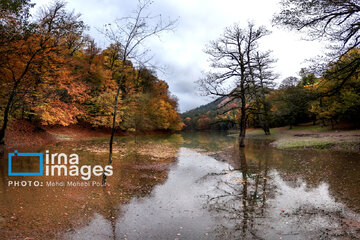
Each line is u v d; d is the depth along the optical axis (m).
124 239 3.88
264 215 4.92
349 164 9.30
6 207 4.76
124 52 7.27
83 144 19.00
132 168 10.05
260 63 17.20
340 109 23.34
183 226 4.44
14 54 11.20
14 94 11.98
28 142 15.77
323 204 5.37
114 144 20.70
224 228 4.34
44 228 4.05
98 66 28.52
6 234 3.67
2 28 9.72
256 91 18.11
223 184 7.60
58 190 6.30
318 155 12.15
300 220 4.59
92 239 3.81
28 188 6.22
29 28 10.54
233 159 12.69
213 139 31.95
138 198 6.13
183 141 27.62
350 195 5.79
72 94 16.19
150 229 4.29
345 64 8.77
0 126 13.95
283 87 22.42
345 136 18.33
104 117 26.00
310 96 10.55
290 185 7.14
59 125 27.22
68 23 11.76
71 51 23.12
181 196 6.36
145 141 26.22
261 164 10.84
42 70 13.35
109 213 5.02
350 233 3.95
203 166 10.84
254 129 49.62
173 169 10.16
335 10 7.75
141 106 30.05
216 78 17.12
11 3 9.62
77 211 4.98
